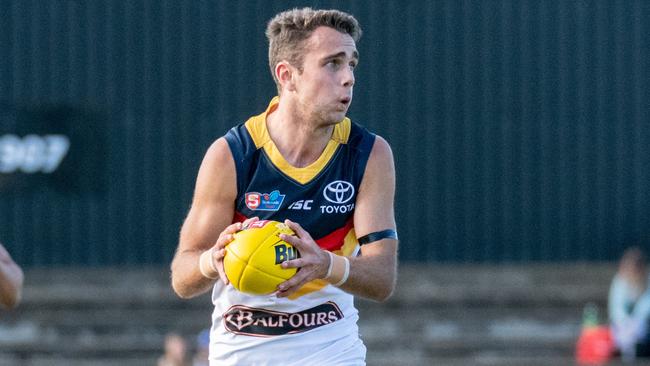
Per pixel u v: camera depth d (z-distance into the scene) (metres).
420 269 51.34
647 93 52.88
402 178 52.94
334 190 17.73
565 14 52.84
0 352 47.25
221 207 17.77
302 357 18.27
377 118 52.81
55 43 52.59
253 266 16.31
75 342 47.78
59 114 52.59
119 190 52.78
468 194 52.94
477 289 49.66
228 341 18.50
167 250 52.72
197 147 52.88
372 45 52.72
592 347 44.22
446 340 47.22
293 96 17.50
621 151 52.84
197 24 52.78
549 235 53.00
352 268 17.03
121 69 52.75
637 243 52.84
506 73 52.91
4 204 52.53
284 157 17.66
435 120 52.88
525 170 53.00
